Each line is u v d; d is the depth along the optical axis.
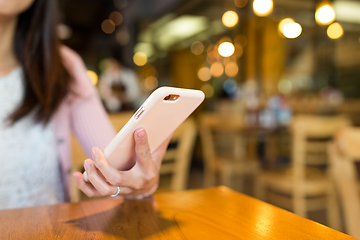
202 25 8.77
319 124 2.26
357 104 5.53
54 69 0.97
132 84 5.52
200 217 0.61
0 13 0.83
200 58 11.39
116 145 0.56
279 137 4.22
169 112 0.57
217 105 5.76
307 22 7.92
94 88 1.10
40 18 0.97
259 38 7.59
